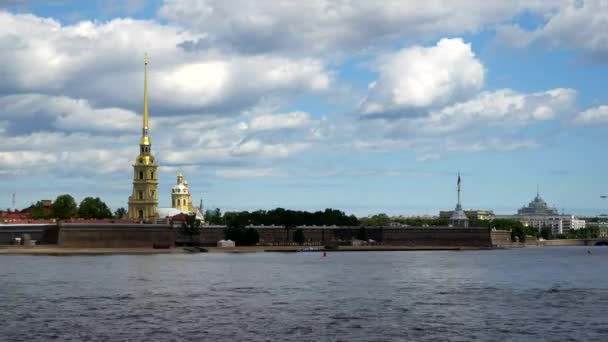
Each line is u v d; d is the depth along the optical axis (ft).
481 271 643.04
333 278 549.13
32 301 383.86
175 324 312.50
